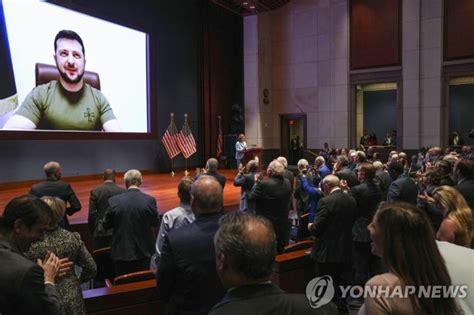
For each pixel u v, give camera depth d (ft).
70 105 35.42
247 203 18.84
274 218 15.55
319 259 11.89
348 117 50.24
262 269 4.29
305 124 53.11
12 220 6.22
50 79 33.76
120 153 42.27
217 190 7.47
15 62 31.09
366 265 13.60
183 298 7.02
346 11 49.85
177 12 49.88
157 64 46.83
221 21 56.85
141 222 12.98
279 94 54.90
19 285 5.36
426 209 12.04
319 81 51.96
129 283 9.95
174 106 49.67
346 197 11.98
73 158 37.11
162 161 48.06
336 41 50.67
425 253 4.69
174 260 7.00
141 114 43.37
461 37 43.91
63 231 7.84
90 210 15.62
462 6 43.73
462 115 56.39
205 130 53.78
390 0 47.34
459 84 56.13
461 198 7.95
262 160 53.78
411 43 46.29
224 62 57.47
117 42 40.24
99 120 38.24
